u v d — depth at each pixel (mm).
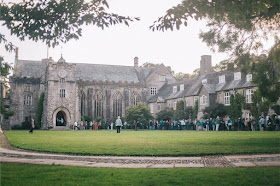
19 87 63188
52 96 56656
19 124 62219
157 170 8453
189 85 60562
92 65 72750
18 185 6586
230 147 14242
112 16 12430
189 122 51344
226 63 19750
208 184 6641
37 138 23625
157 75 74938
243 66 20125
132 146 15531
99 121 64438
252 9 12547
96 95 67188
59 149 14195
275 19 17719
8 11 12227
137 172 8141
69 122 57188
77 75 68312
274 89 20734
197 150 13141
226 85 48938
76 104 58219
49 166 9211
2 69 11695
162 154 12008
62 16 12656
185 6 11727
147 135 28109
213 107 47562
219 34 18969
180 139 20938
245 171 8062
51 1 12281
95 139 22125
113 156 11930
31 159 11039
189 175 7641
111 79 70750
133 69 76625
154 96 72438
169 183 6812
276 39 19469
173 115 58875
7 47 12000
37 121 60906
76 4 12242
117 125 36125
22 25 12695
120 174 7859
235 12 13148
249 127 39812
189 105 57188
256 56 20297
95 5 12359
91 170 8500
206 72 59406
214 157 11312
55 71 57406
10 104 62062
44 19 12734
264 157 10883
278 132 30344
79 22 12430
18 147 15586
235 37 18734
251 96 42531
